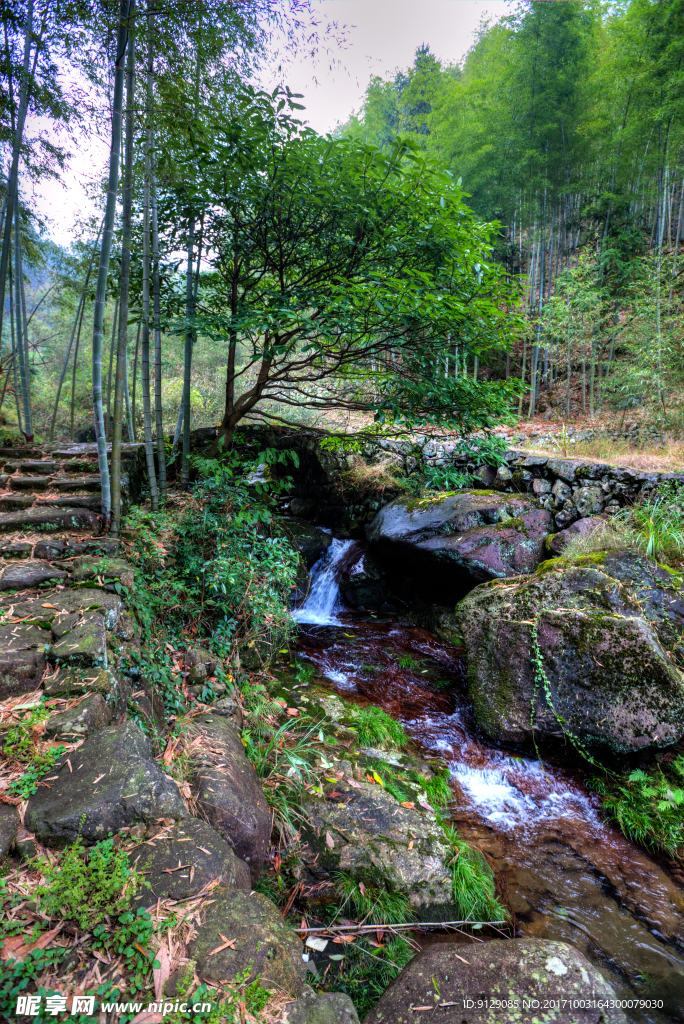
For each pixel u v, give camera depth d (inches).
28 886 56.9
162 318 183.9
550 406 344.2
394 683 173.2
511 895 102.0
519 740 140.1
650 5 287.9
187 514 156.2
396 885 97.7
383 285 148.2
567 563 162.7
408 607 230.8
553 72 337.4
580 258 308.2
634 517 188.5
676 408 256.4
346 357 178.7
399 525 226.1
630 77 308.0
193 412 456.4
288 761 117.3
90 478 176.4
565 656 140.5
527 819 122.3
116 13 128.2
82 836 62.2
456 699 167.0
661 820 118.5
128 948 51.8
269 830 93.3
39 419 461.1
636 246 357.1
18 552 127.2
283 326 154.5
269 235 170.9
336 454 274.5
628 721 130.0
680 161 327.0
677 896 102.7
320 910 93.7
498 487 236.5
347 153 146.9
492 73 388.5
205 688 116.6
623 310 329.1
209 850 65.4
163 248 185.5
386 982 81.8
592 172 369.1
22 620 94.6
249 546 154.6
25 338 229.3
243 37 148.8
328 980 82.0
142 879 59.6
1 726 73.7
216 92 155.4
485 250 160.2
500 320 164.2
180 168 158.9
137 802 66.1
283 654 181.9
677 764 128.6
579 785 133.6
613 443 260.1
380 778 120.6
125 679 94.0
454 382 165.0
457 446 189.3
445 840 108.3
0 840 59.9
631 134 331.6
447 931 93.7
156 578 135.8
